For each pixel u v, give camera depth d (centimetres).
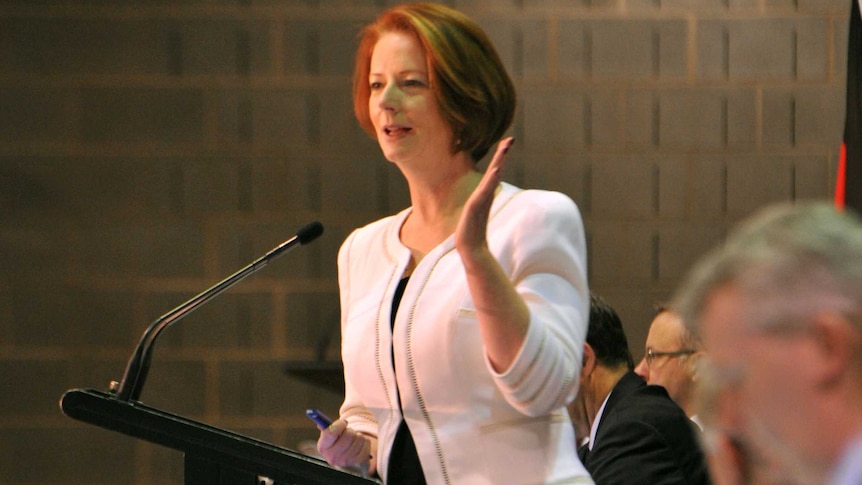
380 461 761
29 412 2009
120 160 2025
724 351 291
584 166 2003
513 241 749
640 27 2009
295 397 2000
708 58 2006
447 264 756
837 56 1995
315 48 2027
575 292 744
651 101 2003
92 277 2016
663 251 1991
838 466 277
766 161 1995
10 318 2012
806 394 280
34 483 2005
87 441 2011
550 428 735
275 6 2027
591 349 1137
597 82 2011
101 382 2009
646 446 1023
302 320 2005
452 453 733
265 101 2025
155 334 788
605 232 1997
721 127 2000
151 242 2017
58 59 2031
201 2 2030
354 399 816
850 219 297
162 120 2025
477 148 793
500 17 2019
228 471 704
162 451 2017
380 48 786
